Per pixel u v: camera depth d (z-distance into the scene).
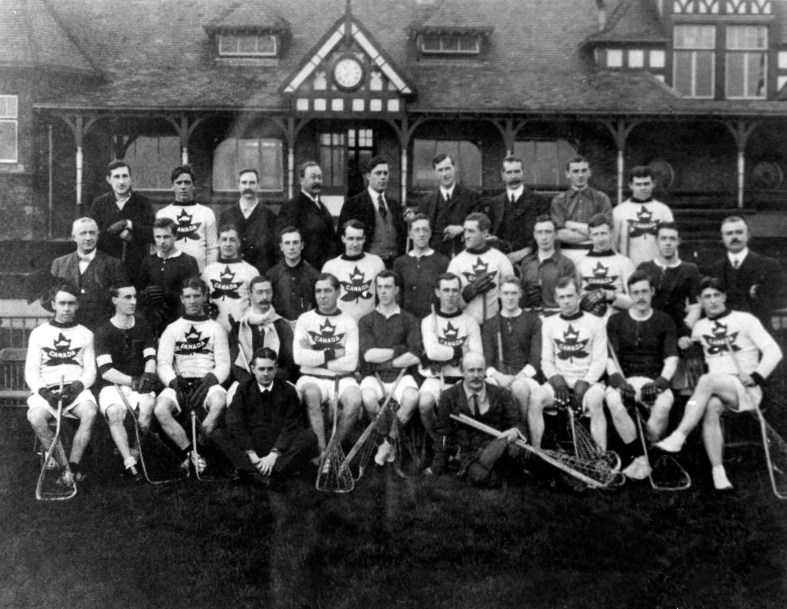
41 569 5.24
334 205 14.94
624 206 7.77
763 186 14.55
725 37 16.08
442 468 6.39
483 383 6.31
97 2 15.73
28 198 14.55
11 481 6.32
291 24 15.38
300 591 5.18
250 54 15.10
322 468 6.23
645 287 6.67
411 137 15.21
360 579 5.20
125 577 5.23
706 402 6.34
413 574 5.30
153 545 5.52
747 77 16.19
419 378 6.77
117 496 6.09
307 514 5.84
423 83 15.03
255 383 6.46
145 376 6.50
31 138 14.52
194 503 5.98
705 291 6.77
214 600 5.05
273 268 7.34
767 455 6.16
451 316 6.84
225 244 7.29
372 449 6.50
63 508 5.94
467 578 5.27
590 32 15.95
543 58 15.47
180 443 6.46
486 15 15.88
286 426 6.40
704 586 5.24
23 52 14.42
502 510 5.91
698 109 14.36
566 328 6.64
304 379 6.69
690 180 14.44
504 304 6.83
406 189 14.98
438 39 15.38
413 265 7.32
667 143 14.49
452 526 5.73
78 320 6.98
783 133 14.45
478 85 15.05
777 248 12.14
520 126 14.58
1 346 9.54
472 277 7.20
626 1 15.72
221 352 6.75
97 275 7.07
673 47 15.93
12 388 8.24
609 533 5.62
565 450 6.41
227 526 5.70
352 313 7.27
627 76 15.61
